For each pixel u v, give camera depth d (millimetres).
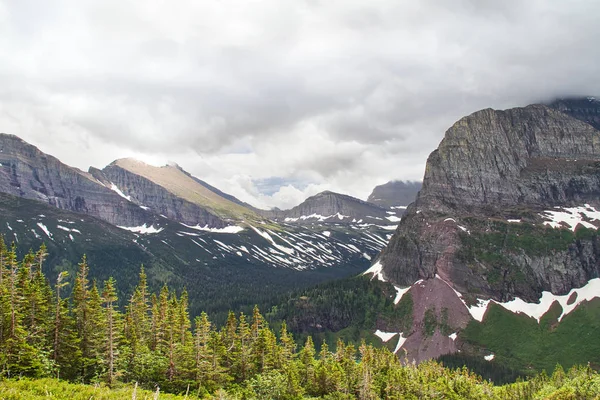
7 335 70438
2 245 79562
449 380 143875
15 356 68875
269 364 113125
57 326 80188
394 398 120125
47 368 74125
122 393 65875
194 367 94750
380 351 166750
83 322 89312
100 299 89500
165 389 90125
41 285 91250
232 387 100375
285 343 127812
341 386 116500
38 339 80625
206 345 99812
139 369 91562
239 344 110500
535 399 145500
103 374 82812
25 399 55531
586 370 158000
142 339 106375
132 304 114750
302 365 118438
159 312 111188
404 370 137625
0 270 79312
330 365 124938
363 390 116188
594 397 133375
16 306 73500
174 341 98812
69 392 62188
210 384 94125
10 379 65562
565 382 155375
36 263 93000
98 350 87312
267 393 98250
